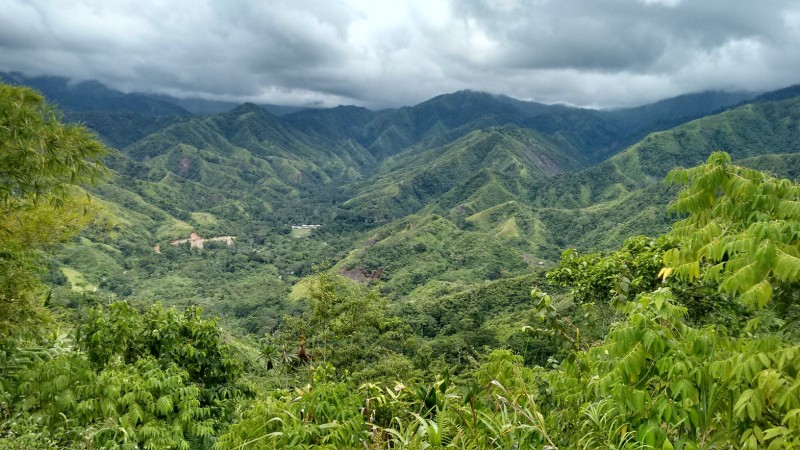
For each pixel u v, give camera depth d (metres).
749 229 2.50
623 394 2.49
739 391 2.40
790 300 3.16
